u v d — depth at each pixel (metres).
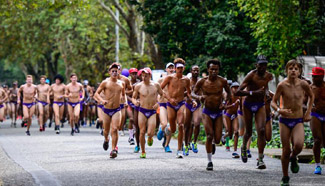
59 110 37.69
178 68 21.56
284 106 15.02
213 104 18.11
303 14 36.97
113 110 21.62
